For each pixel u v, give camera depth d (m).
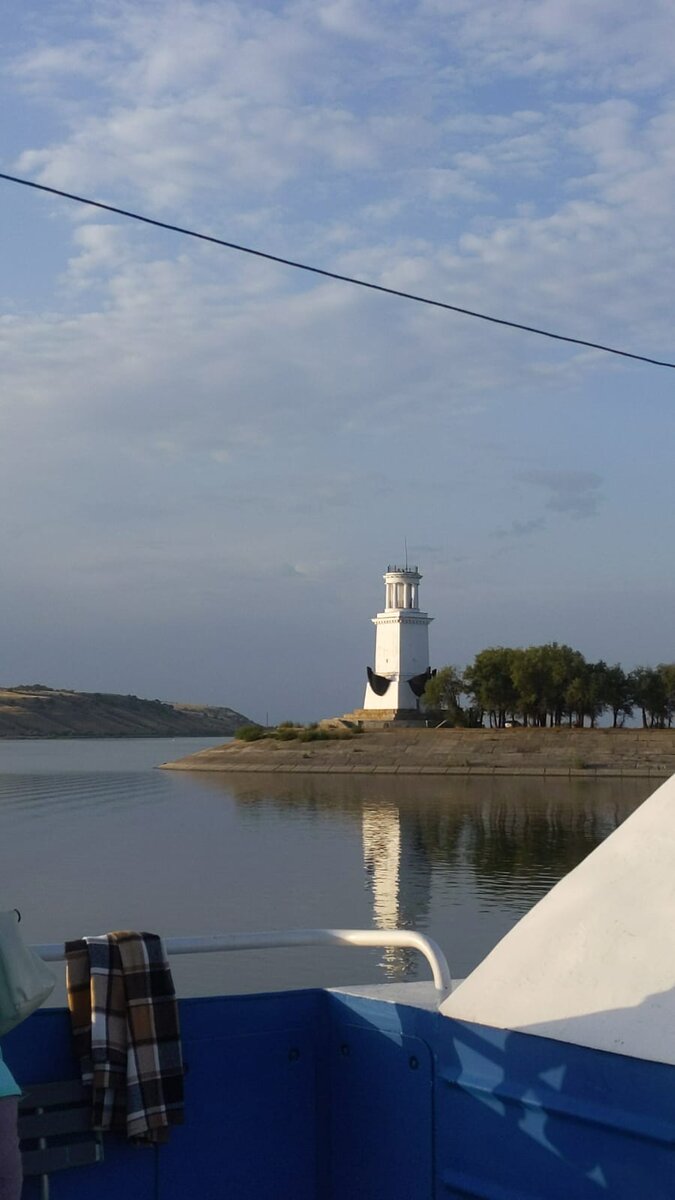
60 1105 3.49
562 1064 3.16
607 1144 3.01
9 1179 2.70
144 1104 3.51
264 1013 3.90
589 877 3.50
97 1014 3.53
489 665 114.69
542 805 69.31
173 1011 3.65
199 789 89.00
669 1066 2.88
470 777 93.38
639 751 96.50
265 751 113.56
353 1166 3.87
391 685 124.25
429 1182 3.57
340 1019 3.94
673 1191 2.85
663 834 3.44
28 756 164.88
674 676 110.75
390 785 87.62
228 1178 3.78
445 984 3.83
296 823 62.06
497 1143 3.34
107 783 98.00
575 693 109.44
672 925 3.19
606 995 3.16
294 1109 3.92
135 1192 3.62
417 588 127.94
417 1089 3.63
